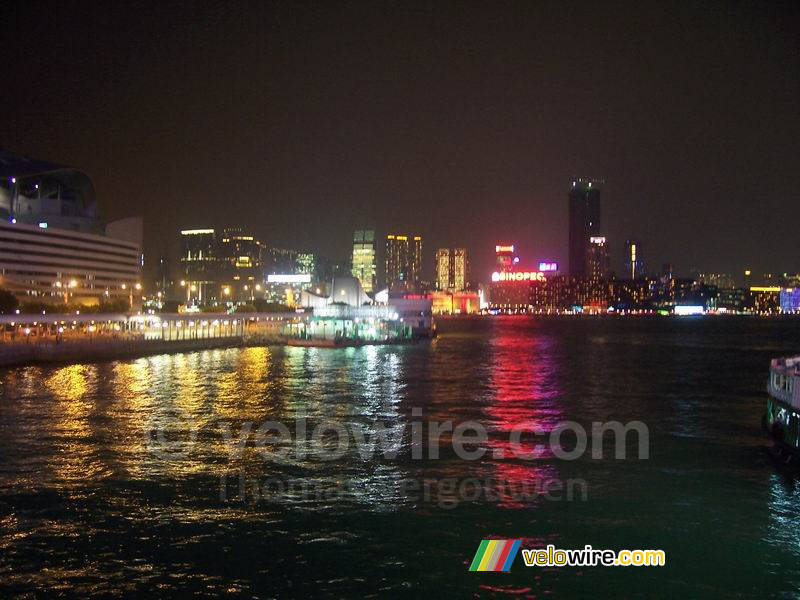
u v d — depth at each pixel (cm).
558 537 4100
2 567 3669
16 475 5212
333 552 3872
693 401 9281
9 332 16150
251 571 3647
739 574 3647
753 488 5019
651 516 4438
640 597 3406
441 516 4434
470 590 3472
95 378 11238
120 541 3997
